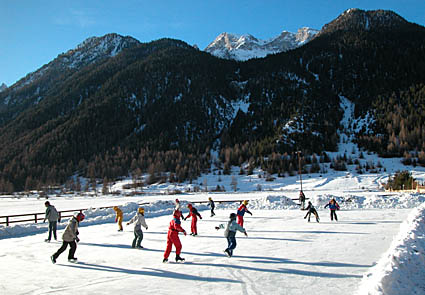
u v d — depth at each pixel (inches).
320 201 1293.1
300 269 363.9
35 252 506.6
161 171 5054.1
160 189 4224.9
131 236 653.9
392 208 1104.2
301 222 802.8
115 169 5324.8
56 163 6230.3
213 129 7509.8
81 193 4318.4
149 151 6225.4
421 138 5629.9
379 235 568.7
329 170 4874.5
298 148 5659.5
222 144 6707.7
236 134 7101.4
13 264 423.2
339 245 492.7
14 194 4694.9
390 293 221.8
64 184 5196.9
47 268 398.3
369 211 1019.9
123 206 1145.4
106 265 408.5
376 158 5378.9
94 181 4970.5
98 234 685.3
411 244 315.3
